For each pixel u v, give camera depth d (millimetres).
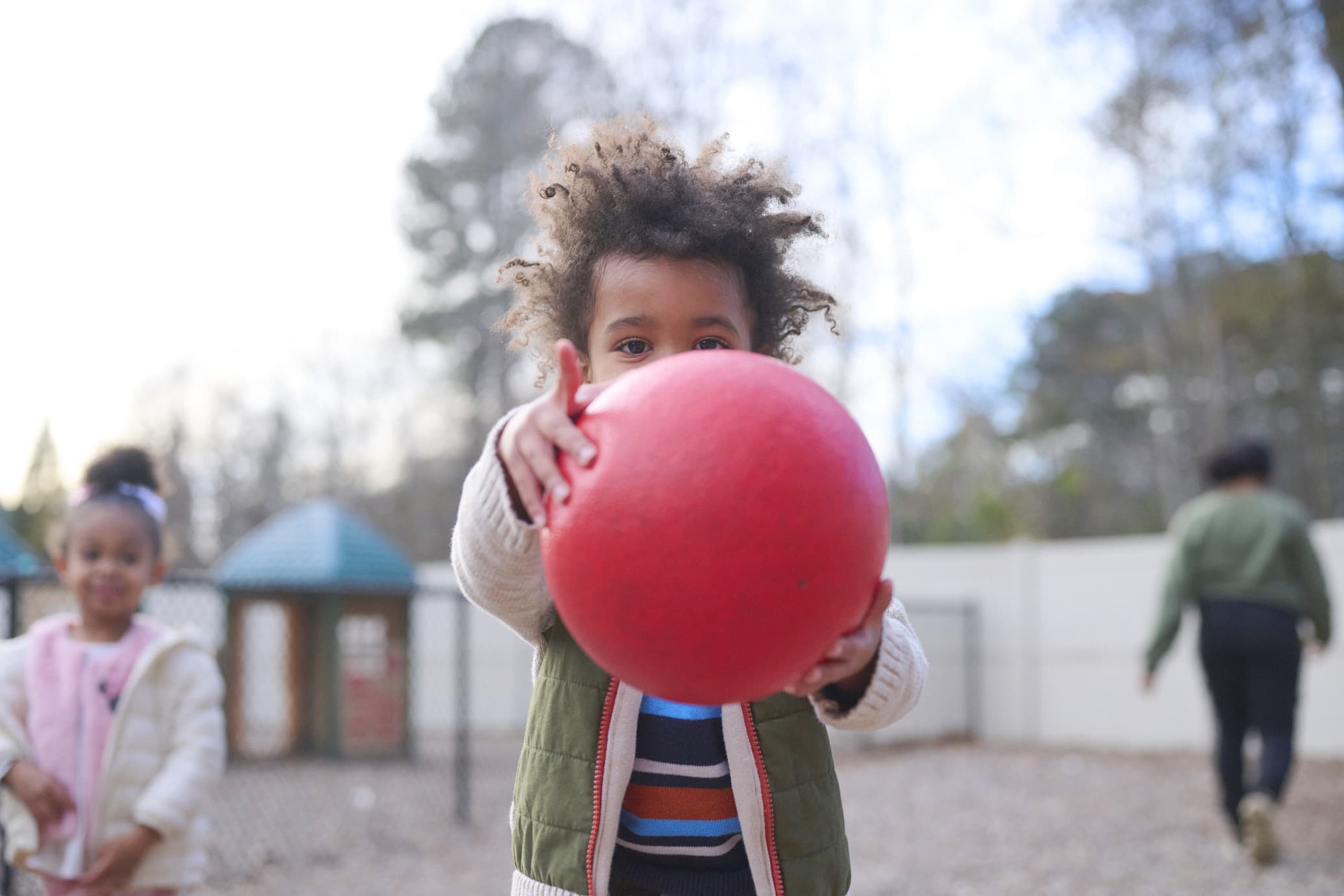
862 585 1184
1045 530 25234
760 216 1872
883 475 1247
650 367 1255
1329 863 5258
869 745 10148
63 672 2848
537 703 1733
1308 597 5270
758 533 1115
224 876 5543
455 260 28641
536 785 1681
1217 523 5383
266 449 32938
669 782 1675
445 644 13445
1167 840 5930
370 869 5777
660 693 1209
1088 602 10297
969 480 26500
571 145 1949
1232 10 16125
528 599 1608
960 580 11172
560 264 1882
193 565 32531
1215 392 19609
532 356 2131
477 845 6395
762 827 1643
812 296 2039
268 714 11898
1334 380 20922
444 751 11117
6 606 4383
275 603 10352
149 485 3188
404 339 29562
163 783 2771
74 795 2738
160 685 2889
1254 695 5297
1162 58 16594
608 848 1616
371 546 10875
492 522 1455
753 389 1180
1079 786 7801
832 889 1691
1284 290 18297
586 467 1191
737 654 1138
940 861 5648
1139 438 26312
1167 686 9688
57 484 22656
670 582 1122
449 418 29969
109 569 2957
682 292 1743
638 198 1783
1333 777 7492
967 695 11008
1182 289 19312
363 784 8742
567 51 24625
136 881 2723
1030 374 27234
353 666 10523
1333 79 14609
